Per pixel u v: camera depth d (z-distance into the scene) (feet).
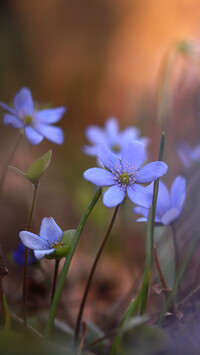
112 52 2.84
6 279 1.05
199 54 1.18
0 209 1.36
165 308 0.74
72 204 1.45
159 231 1.03
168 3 2.82
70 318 1.01
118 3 3.04
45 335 0.70
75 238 0.72
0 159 1.67
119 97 2.39
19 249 0.89
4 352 0.67
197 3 2.75
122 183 0.74
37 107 0.92
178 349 0.73
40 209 1.45
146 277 0.71
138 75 2.52
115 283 1.18
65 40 3.01
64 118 2.25
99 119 2.28
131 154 0.76
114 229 1.26
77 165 1.67
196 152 1.02
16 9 3.12
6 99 2.31
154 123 1.45
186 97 1.42
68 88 2.44
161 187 0.77
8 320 0.73
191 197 1.01
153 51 2.68
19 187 1.48
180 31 2.66
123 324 0.68
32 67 2.73
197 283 0.88
